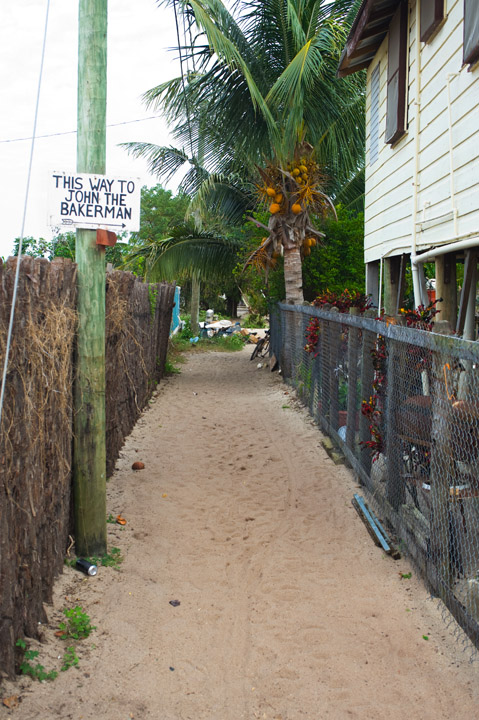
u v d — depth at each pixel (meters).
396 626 3.79
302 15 13.27
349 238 15.16
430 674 3.32
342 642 3.66
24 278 3.47
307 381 10.40
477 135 5.82
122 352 7.48
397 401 4.95
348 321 6.89
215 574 4.59
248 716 3.08
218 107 13.20
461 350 3.44
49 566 3.85
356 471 6.56
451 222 6.64
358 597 4.19
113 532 5.21
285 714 3.09
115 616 3.90
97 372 4.60
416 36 7.72
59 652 3.45
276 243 13.53
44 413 3.84
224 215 17.22
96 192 4.48
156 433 9.08
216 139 14.38
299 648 3.63
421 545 4.33
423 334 4.13
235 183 16.80
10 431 3.29
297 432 8.98
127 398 8.58
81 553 4.64
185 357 20.34
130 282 8.28
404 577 4.43
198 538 5.26
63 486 4.32
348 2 13.43
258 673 3.41
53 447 3.99
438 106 7.02
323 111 13.18
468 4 5.77
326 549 5.00
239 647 3.66
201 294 40.84
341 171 15.57
